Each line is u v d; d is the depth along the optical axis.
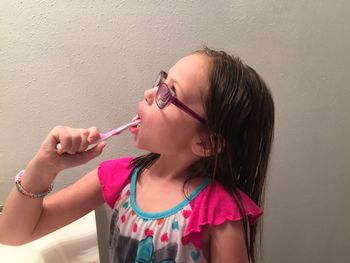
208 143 0.60
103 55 0.72
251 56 0.80
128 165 0.70
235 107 0.59
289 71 0.83
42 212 0.66
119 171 0.69
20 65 0.69
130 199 0.65
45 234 0.68
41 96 0.72
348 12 0.82
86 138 0.57
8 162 0.75
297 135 0.90
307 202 0.98
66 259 0.66
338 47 0.84
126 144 0.80
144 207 0.63
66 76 0.72
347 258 1.09
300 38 0.81
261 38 0.79
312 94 0.87
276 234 1.00
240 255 0.60
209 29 0.76
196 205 0.60
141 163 0.70
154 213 0.61
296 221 1.00
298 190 0.96
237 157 0.64
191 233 0.58
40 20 0.68
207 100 0.58
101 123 0.77
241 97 0.59
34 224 0.65
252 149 0.64
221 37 0.77
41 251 0.67
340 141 0.93
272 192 0.94
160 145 0.60
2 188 0.76
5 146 0.74
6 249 0.67
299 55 0.82
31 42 0.69
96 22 0.70
